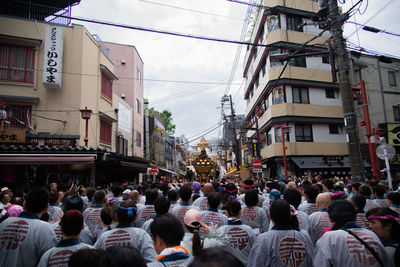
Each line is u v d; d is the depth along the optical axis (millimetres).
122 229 3543
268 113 24609
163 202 4441
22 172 12898
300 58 24578
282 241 3131
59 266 2840
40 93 15633
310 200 5711
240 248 3762
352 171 9812
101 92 18844
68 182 8703
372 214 3027
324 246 2861
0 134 12602
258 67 27562
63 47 16375
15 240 3277
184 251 2463
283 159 22766
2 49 15211
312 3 25172
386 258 2682
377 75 25547
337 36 10406
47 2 17969
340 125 25047
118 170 19516
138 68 28516
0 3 17172
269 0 24469
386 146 9805
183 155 61594
